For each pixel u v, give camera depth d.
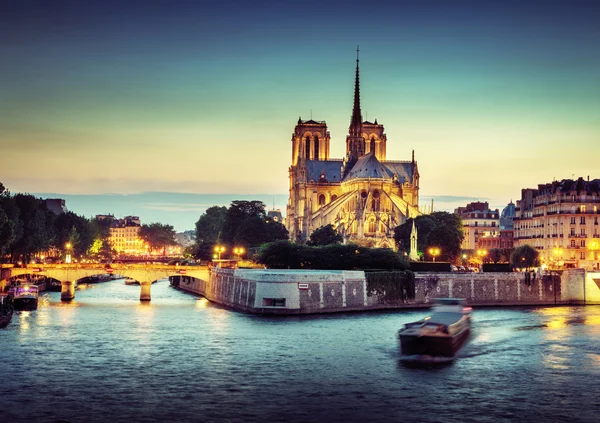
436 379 106.94
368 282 186.75
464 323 133.75
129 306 197.62
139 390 100.06
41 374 107.81
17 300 183.75
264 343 131.50
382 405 94.44
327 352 123.62
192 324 155.62
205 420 88.44
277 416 90.00
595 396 99.44
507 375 109.81
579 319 167.88
